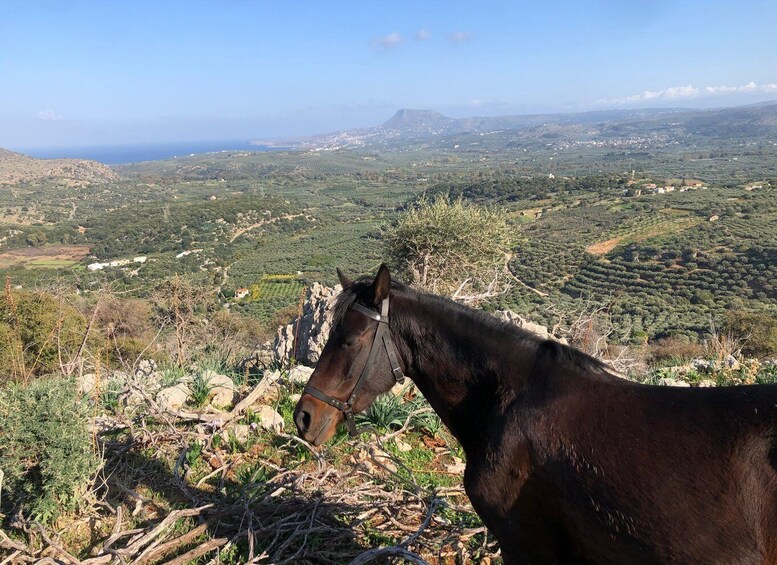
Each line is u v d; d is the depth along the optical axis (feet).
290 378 20.43
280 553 10.95
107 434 16.81
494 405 7.79
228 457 15.28
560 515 7.09
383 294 8.57
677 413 6.52
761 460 5.76
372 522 12.47
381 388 8.81
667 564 6.13
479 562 11.08
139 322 46.62
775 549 5.58
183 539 11.22
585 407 7.06
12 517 12.15
